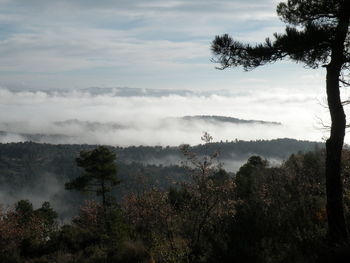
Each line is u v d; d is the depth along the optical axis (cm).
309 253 813
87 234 1427
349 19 905
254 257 820
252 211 1041
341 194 913
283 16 1014
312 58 983
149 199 1176
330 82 926
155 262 983
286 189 1491
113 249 1143
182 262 898
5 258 1251
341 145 921
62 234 1438
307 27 912
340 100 923
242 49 992
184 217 1113
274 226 984
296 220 1018
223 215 1034
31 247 1384
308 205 1165
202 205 1036
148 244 1127
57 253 1292
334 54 920
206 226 1052
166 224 1079
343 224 894
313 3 934
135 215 1422
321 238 884
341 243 796
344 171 1399
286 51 950
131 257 1057
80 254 1230
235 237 922
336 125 920
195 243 980
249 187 1561
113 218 1344
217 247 890
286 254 805
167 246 1023
